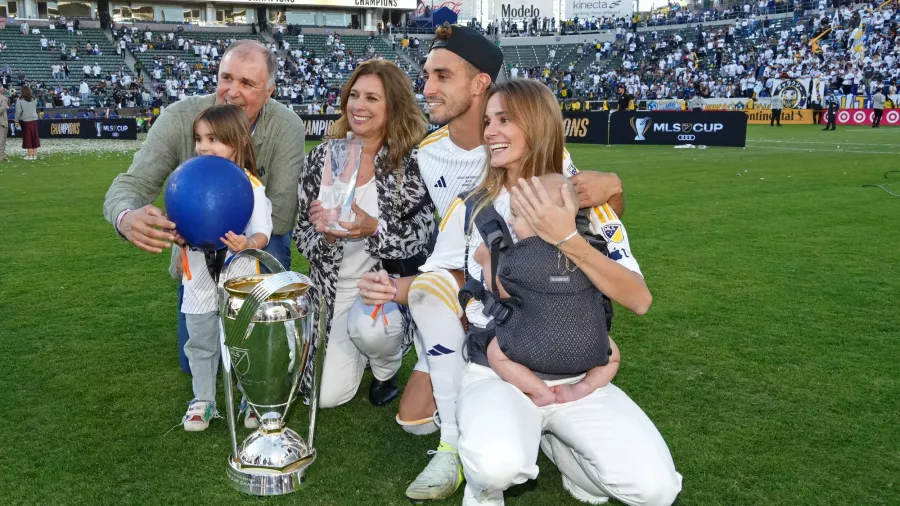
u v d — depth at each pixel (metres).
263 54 3.45
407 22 56.56
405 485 2.77
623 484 2.27
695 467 2.88
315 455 2.84
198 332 3.24
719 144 20.69
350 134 3.35
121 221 3.14
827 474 2.83
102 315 4.95
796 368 3.92
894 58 37.25
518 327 2.37
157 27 46.88
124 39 41.94
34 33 40.59
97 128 28.14
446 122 3.15
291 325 2.65
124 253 6.91
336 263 3.37
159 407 3.46
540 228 2.21
